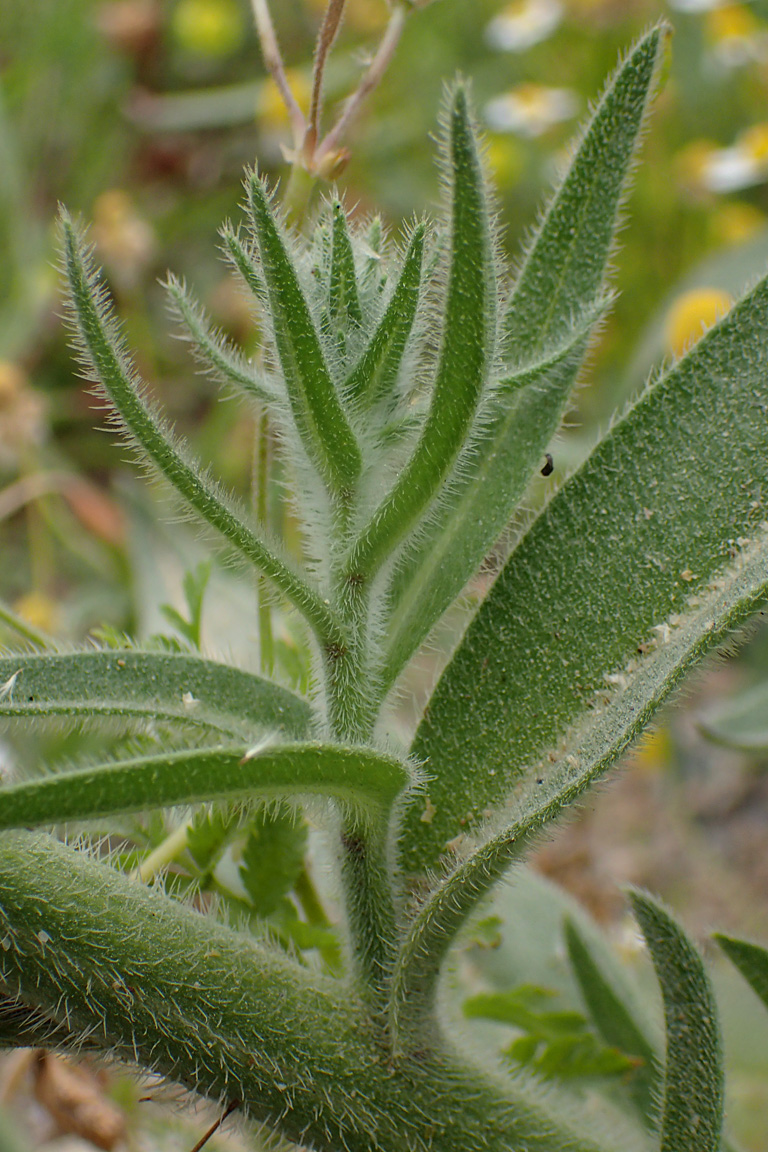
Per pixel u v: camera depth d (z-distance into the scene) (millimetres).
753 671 484
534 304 235
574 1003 268
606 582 229
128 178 702
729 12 625
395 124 663
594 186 235
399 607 228
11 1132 279
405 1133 224
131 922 219
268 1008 221
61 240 211
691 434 230
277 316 215
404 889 227
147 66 729
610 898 454
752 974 234
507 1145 226
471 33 710
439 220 223
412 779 218
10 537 535
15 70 680
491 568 242
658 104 620
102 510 442
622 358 595
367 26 687
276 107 610
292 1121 222
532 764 227
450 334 212
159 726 221
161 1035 219
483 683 229
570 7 646
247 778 208
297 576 219
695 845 487
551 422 233
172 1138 273
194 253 660
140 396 213
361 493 223
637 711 214
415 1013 224
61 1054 222
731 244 558
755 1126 291
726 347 230
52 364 595
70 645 226
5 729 218
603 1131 235
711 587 227
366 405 222
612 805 506
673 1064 221
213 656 225
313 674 227
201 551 323
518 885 276
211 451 515
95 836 267
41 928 217
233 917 242
